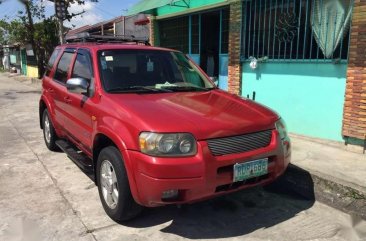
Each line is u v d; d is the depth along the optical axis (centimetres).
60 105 551
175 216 407
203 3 920
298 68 675
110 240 359
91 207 428
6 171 553
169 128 330
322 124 649
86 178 521
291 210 428
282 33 700
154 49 504
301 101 680
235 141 348
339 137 623
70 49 561
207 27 995
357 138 582
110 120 376
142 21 1252
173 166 322
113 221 394
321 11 625
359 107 572
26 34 2564
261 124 370
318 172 486
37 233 371
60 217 404
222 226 389
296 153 575
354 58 567
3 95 1645
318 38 637
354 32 563
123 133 350
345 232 379
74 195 462
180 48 1098
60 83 565
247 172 351
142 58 479
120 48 480
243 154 349
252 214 417
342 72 604
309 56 658
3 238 362
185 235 369
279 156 377
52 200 448
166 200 333
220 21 920
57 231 375
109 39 589
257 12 752
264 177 373
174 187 325
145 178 329
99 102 413
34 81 2438
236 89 823
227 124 349
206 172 329
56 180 514
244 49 798
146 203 340
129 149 341
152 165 323
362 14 549
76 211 418
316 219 406
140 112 356
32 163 591
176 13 1045
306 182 489
